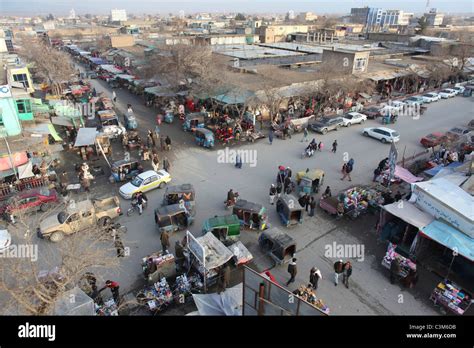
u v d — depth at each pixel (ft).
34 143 82.12
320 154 98.32
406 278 50.14
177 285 48.67
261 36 268.21
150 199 73.41
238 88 118.21
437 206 55.06
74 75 179.22
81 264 39.96
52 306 36.14
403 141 110.11
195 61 134.51
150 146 99.45
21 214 49.57
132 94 163.84
